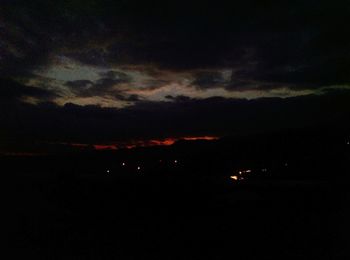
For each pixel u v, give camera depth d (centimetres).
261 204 1386
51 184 1983
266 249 817
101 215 1279
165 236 977
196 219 1186
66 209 1388
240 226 1065
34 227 1076
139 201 1523
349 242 829
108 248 862
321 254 758
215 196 1586
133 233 998
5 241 912
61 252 821
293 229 981
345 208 1209
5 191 1761
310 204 1315
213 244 882
